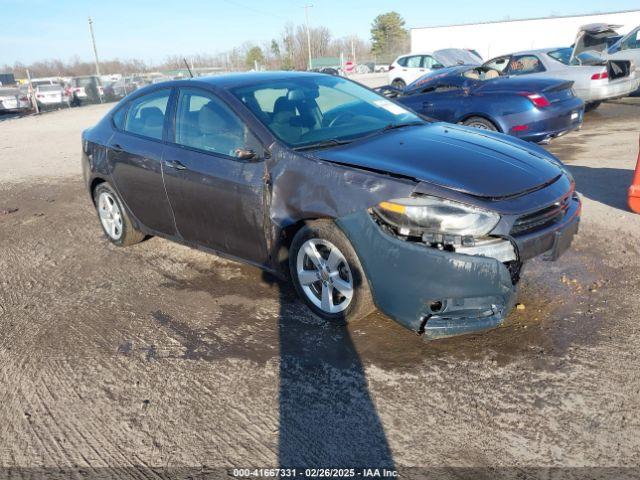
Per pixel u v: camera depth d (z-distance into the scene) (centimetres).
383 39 8400
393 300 298
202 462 246
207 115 396
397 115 422
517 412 260
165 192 422
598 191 596
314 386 291
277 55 6806
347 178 311
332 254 327
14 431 275
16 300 427
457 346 315
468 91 800
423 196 288
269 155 350
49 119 2169
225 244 396
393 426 258
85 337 361
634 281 378
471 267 277
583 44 1291
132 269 470
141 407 286
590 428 246
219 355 327
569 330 323
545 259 308
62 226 616
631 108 1223
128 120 471
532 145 376
